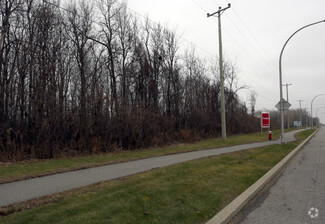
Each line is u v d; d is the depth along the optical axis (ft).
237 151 46.39
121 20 71.87
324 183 23.04
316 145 62.08
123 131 52.60
